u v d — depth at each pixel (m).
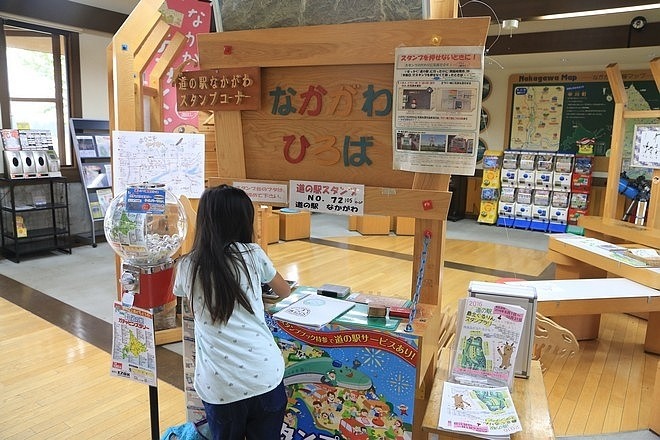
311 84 1.66
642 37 6.66
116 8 6.41
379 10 1.51
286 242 7.10
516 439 1.38
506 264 6.11
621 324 4.18
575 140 8.70
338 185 1.66
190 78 1.81
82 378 2.96
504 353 1.65
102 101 6.76
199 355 1.58
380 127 1.59
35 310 4.07
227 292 1.49
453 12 1.54
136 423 2.51
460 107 1.44
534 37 7.41
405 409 1.57
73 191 6.52
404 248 6.82
